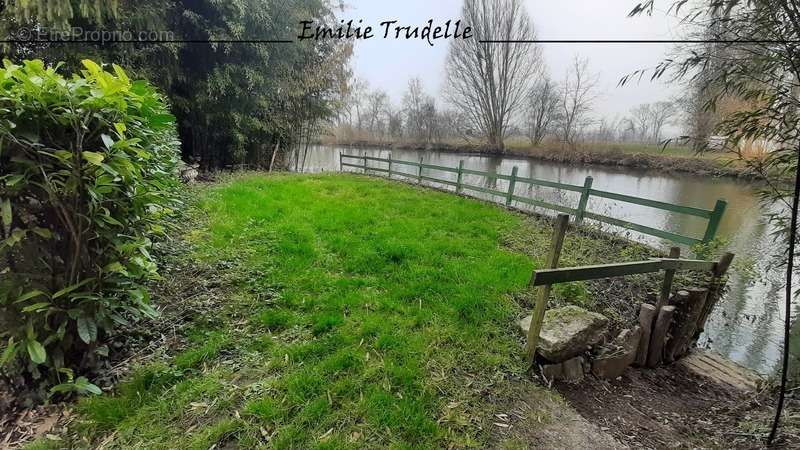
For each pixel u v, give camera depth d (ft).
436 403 6.41
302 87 39.19
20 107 4.61
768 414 7.20
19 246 5.25
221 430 5.36
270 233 14.53
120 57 22.47
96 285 5.82
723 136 6.22
